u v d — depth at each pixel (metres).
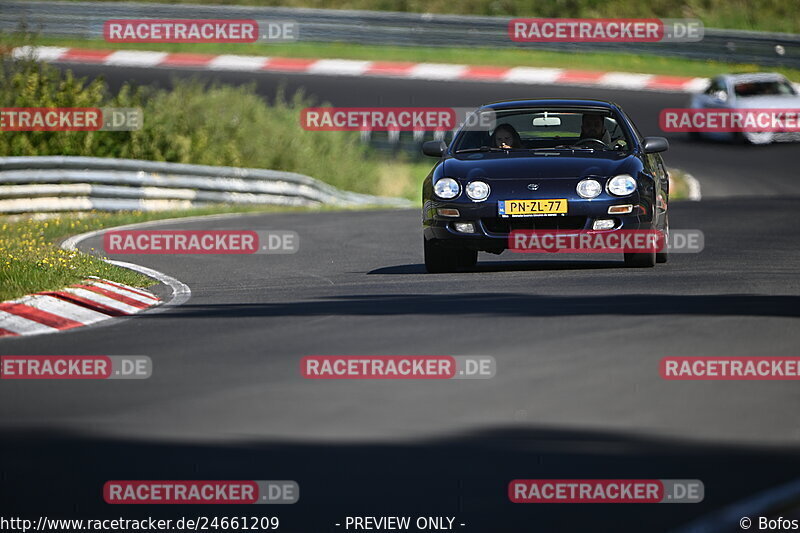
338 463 14.98
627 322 24.70
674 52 122.50
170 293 32.72
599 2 137.38
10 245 39.88
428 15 126.81
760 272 33.53
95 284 31.72
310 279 34.75
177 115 83.25
